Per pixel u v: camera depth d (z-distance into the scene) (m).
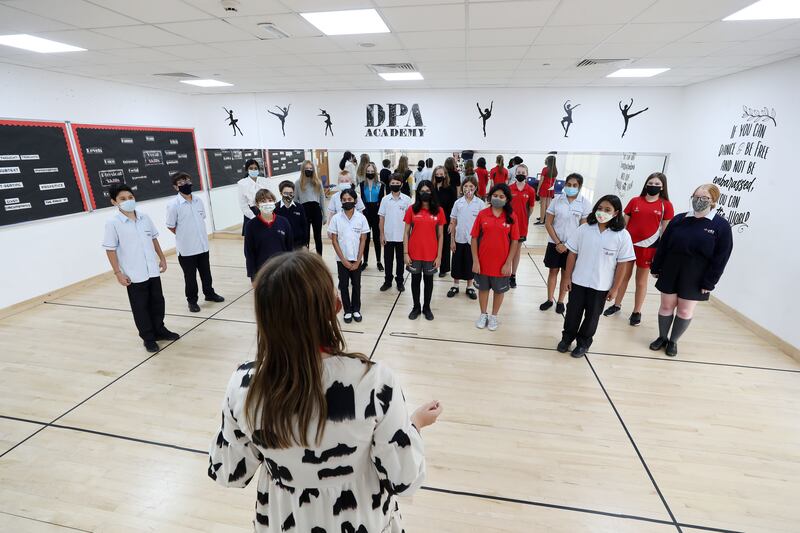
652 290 5.35
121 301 4.88
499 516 2.04
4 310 4.43
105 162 5.68
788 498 2.17
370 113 7.18
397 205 4.85
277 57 4.39
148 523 1.99
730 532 1.97
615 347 3.80
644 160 6.58
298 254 0.79
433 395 3.05
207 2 2.71
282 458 0.84
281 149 7.64
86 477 2.26
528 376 3.30
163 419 2.76
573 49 3.99
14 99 4.54
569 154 6.84
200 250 4.46
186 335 3.98
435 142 7.14
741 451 2.50
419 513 2.05
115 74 5.22
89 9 2.80
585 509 2.09
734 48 3.74
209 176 7.90
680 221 3.45
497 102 6.75
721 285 4.75
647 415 2.83
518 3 2.73
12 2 2.64
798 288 3.64
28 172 4.68
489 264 3.86
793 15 2.84
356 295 4.26
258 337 0.80
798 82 3.84
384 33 3.46
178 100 7.16
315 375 0.77
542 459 2.43
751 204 4.37
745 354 3.69
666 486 2.24
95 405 2.90
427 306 4.34
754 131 4.45
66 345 3.77
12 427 2.66
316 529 0.90
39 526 1.96
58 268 5.05
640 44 3.75
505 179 6.34
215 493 2.17
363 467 0.90
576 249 3.44
